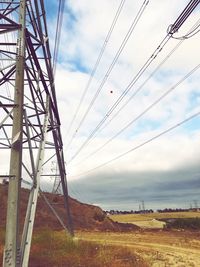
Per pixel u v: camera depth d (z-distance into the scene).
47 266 21.34
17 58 14.29
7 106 13.50
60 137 32.25
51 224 60.34
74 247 29.25
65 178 35.75
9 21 15.01
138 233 57.53
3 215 56.72
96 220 74.69
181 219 78.62
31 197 17.03
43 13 21.28
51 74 24.55
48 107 23.67
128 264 24.83
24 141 18.17
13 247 12.05
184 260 29.25
